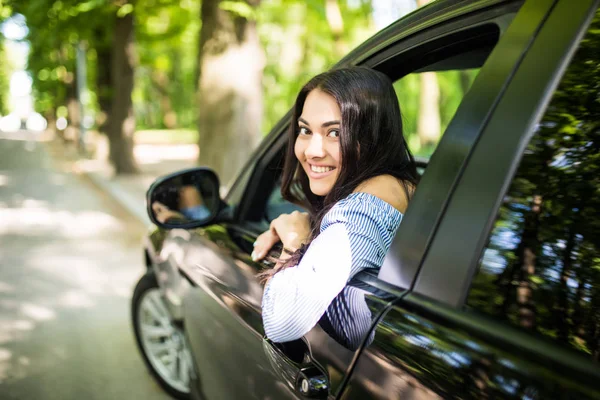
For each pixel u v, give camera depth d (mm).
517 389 800
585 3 952
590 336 1115
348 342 1108
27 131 58938
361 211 1193
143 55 17797
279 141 1955
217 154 6488
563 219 1089
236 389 1622
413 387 936
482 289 971
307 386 1174
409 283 1060
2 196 10555
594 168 1111
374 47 1514
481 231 966
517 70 1003
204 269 1915
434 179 1081
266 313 1211
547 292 1079
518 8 1088
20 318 4074
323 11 10305
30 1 9781
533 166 992
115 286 4895
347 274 1149
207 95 6469
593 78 998
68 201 10016
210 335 1822
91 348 3564
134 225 7699
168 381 2963
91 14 9820
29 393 2977
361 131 1237
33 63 18797
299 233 1469
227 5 5910
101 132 16031
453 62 1682
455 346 911
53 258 5824
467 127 1052
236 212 2043
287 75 22469
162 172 14508
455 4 1276
